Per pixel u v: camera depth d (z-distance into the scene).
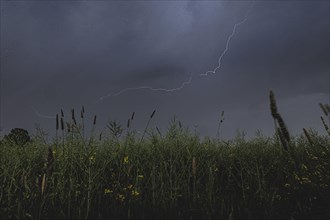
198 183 4.68
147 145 6.46
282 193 4.60
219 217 4.06
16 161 5.16
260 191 4.48
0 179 4.88
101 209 4.28
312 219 3.91
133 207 4.32
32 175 5.05
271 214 4.06
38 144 6.24
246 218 4.09
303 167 4.73
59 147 5.56
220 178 5.48
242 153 6.44
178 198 4.68
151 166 5.32
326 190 4.45
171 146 6.37
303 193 4.51
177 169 5.51
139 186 4.75
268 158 6.04
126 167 5.25
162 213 4.20
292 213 4.11
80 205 4.11
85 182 4.71
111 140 6.05
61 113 5.27
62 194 4.34
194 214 4.17
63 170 4.79
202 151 6.55
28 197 4.28
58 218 3.99
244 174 5.49
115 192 4.63
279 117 3.11
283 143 3.17
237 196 4.78
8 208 4.05
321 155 5.44
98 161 5.34
